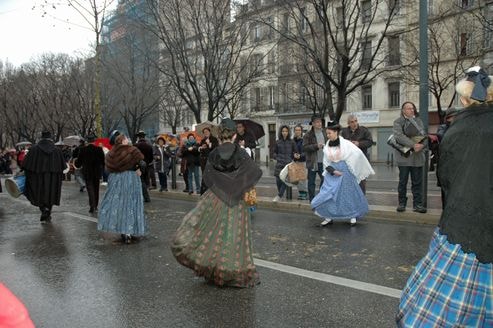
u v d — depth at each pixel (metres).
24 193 9.99
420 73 8.96
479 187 2.57
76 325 4.24
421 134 8.57
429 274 2.67
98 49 19.45
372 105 36.94
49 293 5.14
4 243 7.85
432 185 13.98
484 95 2.62
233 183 5.06
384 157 36.50
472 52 24.58
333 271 5.67
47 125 37.97
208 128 11.03
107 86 26.94
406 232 7.79
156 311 4.52
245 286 5.09
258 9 16.47
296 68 28.41
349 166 8.38
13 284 5.52
